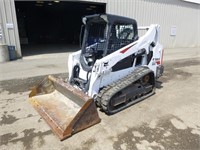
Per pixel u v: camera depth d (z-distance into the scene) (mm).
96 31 4195
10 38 9789
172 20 16500
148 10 14352
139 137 3105
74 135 3133
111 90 3775
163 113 3977
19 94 4949
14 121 3578
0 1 9156
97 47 4164
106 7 11984
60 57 10617
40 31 21422
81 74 4297
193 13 17984
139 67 4645
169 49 16266
